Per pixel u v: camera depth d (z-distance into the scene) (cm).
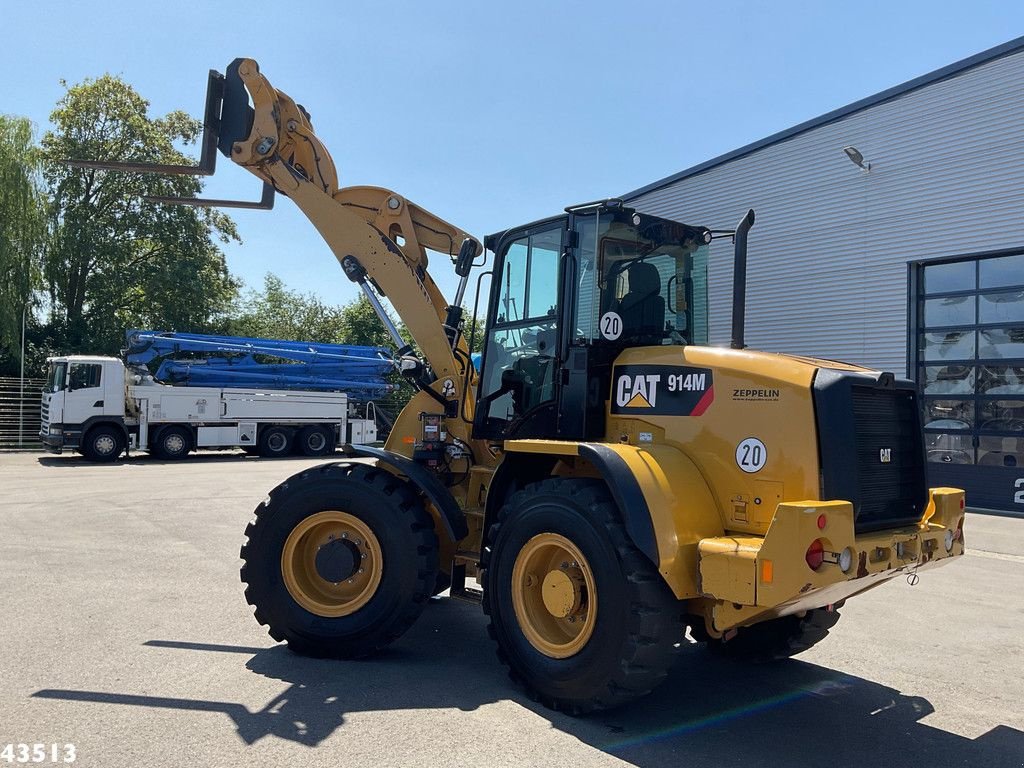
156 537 920
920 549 421
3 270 2836
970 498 1357
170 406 2208
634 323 501
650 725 411
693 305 542
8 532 934
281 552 511
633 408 464
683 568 386
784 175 1609
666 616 388
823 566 358
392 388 2642
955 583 791
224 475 1742
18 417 2661
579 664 402
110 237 3334
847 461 392
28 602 609
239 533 958
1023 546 1013
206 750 358
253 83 606
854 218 1509
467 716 410
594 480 433
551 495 430
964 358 1375
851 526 369
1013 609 683
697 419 434
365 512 497
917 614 664
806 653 553
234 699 423
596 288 480
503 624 448
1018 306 1310
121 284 3319
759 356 426
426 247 629
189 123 3547
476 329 584
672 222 526
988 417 1341
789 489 394
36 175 2969
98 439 2095
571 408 478
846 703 455
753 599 362
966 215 1362
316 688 445
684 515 398
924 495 454
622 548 390
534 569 445
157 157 3388
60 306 3388
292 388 2448
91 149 3341
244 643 525
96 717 393
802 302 1579
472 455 567
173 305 3391
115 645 509
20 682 438
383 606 488
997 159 1327
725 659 539
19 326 2931
